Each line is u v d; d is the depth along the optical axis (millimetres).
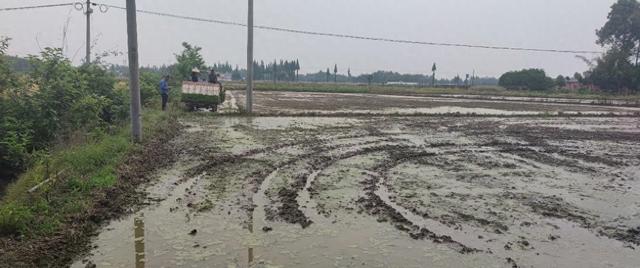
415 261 5172
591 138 16375
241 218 6461
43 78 11414
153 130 13531
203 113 21500
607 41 65000
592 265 5207
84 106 11797
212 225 6156
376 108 28625
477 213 6980
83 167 8133
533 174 9938
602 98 47469
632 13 61562
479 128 18641
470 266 5078
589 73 64125
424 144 13898
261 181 8641
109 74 15430
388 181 8961
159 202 7121
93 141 10641
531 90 65500
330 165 10383
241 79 114938
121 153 9578
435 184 8789
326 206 7141
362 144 13594
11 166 9297
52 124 10844
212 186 8180
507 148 13508
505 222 6590
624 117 25875
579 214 7070
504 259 5285
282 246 5504
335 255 5289
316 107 28391
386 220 6520
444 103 35531
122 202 6980
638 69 57031
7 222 5402
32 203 6191
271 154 11492
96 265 4875
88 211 6230
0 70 10516
